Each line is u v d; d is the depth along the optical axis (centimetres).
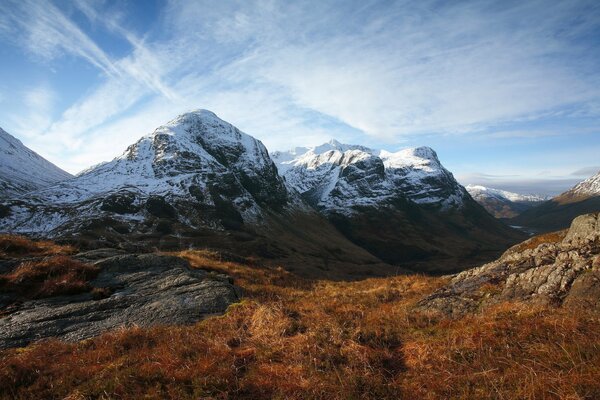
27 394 813
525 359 781
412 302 1589
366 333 1078
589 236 1312
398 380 833
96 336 1188
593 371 678
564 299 1088
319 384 799
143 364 899
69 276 1705
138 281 1786
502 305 1170
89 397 781
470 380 768
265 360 948
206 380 817
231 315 1313
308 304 1590
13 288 1588
